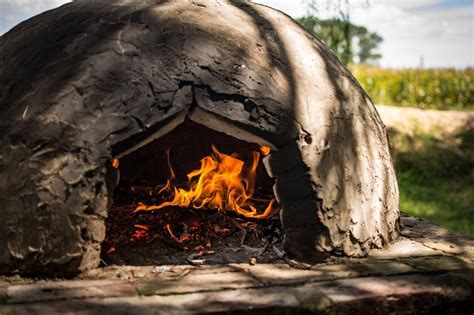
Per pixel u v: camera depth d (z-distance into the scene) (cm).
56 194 246
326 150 275
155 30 274
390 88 1398
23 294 231
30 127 255
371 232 294
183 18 283
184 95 256
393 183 325
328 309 232
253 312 223
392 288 246
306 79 287
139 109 251
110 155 248
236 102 261
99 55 264
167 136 357
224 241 306
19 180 251
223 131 267
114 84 256
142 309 219
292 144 266
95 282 246
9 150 256
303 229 272
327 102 288
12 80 275
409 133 1060
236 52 274
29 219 247
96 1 308
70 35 279
